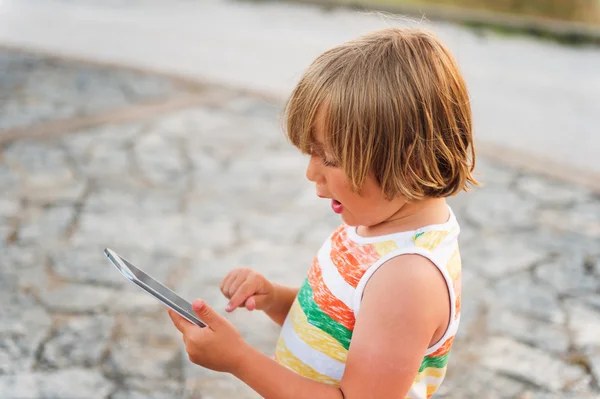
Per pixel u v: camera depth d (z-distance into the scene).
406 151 1.06
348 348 1.18
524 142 4.77
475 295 2.93
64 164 3.97
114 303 2.78
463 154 1.13
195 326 1.14
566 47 7.02
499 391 2.40
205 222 3.47
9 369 2.37
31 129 4.40
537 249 3.32
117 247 3.18
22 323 2.62
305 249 3.27
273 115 4.93
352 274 1.15
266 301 1.46
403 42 1.10
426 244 1.11
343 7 8.01
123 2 7.88
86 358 2.46
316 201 3.75
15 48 5.98
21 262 3.01
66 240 3.21
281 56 6.35
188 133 4.53
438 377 1.21
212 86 5.41
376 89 1.05
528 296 2.94
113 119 4.66
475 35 7.19
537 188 3.99
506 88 5.83
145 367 2.43
